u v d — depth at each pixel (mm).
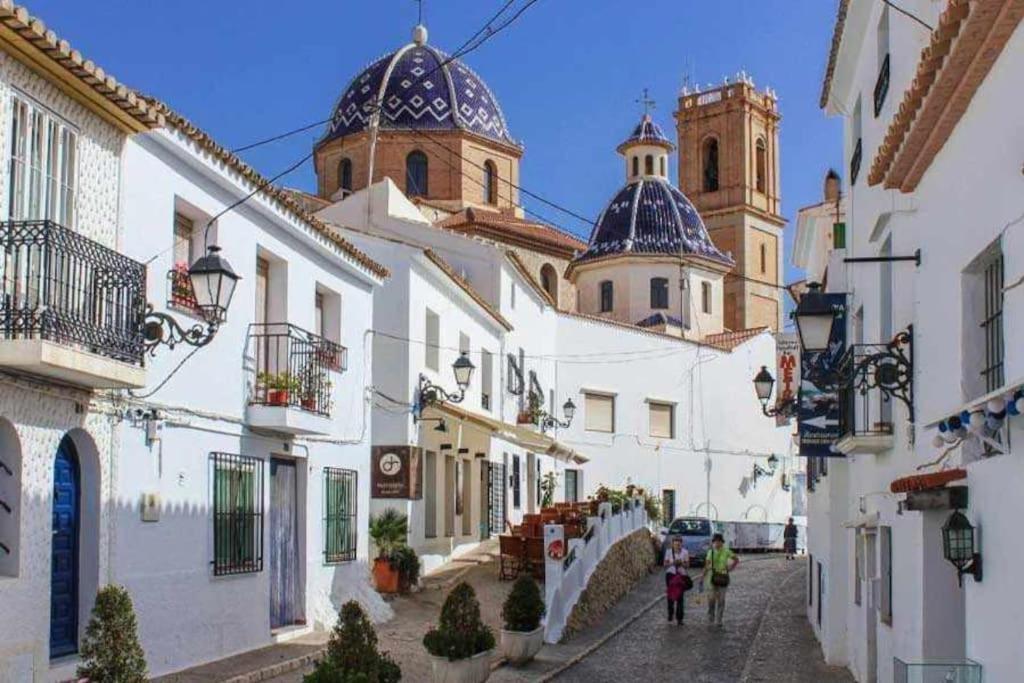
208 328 13195
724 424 45906
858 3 14102
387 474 24391
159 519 13297
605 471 41219
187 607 13914
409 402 24641
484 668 14148
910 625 10672
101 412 12164
